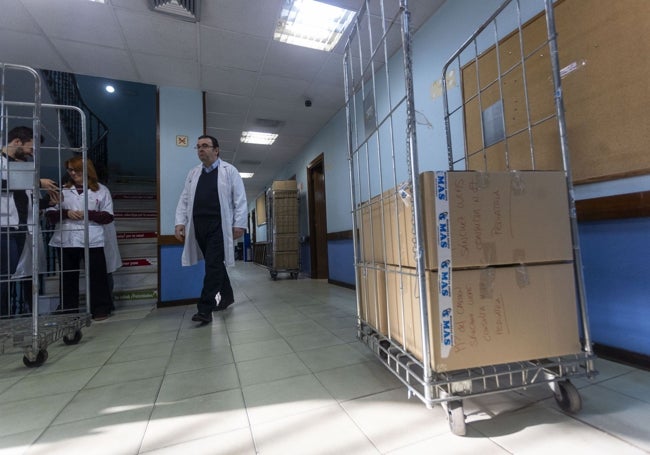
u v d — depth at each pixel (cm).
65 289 256
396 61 298
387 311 129
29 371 153
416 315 102
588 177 146
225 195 258
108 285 287
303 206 612
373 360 150
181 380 136
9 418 108
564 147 109
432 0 238
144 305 343
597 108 142
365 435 92
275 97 391
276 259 558
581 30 148
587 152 146
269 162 712
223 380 134
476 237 97
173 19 253
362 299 162
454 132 229
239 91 373
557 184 106
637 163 128
